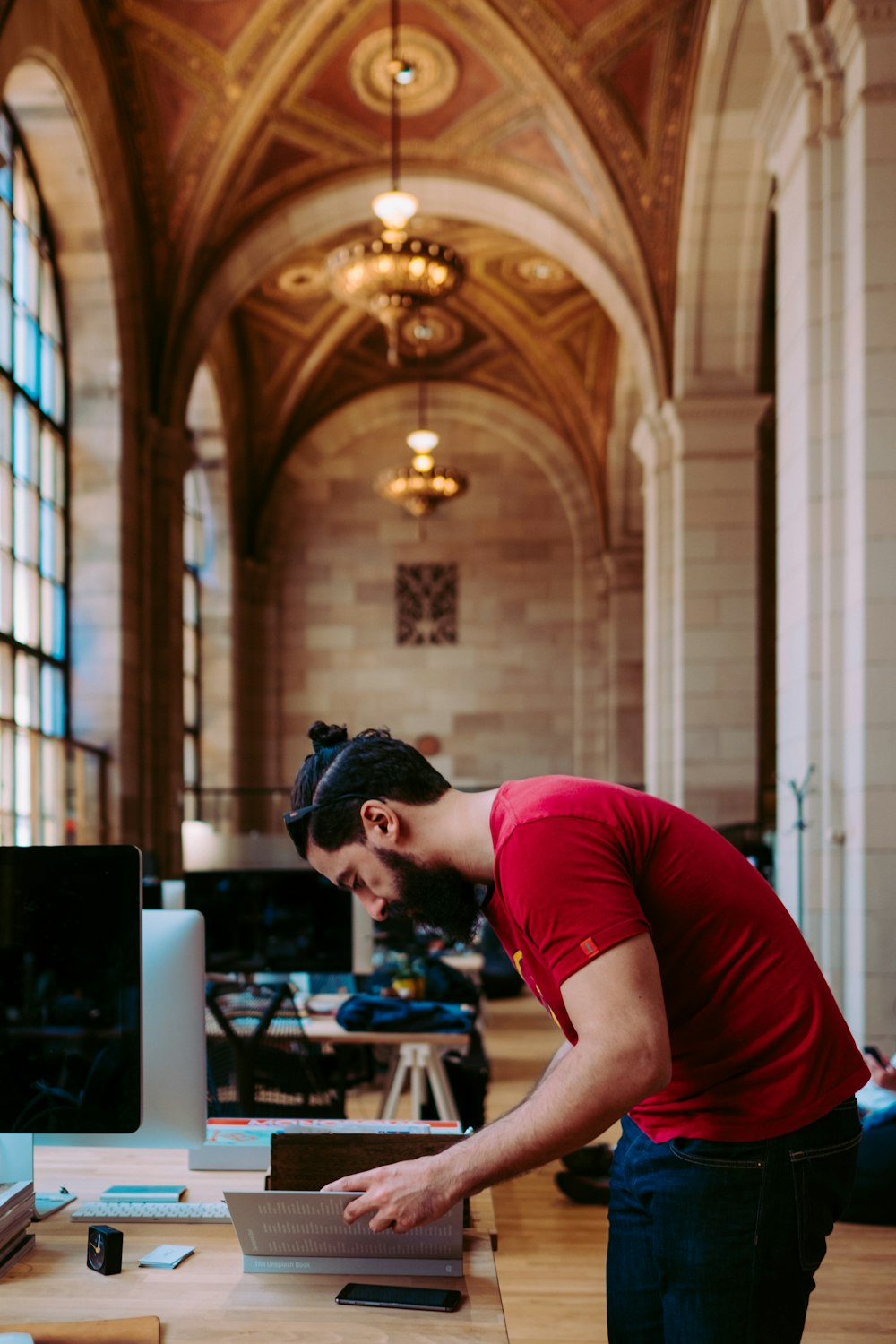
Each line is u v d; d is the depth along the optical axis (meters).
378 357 16.34
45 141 8.75
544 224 11.03
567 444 16.94
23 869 1.96
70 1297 1.65
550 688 17.09
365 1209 1.50
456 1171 1.46
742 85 8.98
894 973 5.16
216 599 15.72
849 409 5.55
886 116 5.38
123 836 9.48
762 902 1.63
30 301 8.91
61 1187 2.15
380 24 9.37
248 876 5.00
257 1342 1.50
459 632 17.25
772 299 12.93
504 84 9.95
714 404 10.19
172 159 9.94
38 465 8.99
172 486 10.48
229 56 9.27
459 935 1.69
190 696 15.21
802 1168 1.57
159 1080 2.12
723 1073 1.59
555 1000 1.61
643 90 9.57
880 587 5.30
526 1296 3.60
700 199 9.73
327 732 1.74
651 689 10.80
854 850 5.36
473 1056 5.35
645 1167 1.66
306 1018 4.92
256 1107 4.02
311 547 17.41
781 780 6.29
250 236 10.77
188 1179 2.19
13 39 7.37
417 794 1.63
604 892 1.46
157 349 10.45
